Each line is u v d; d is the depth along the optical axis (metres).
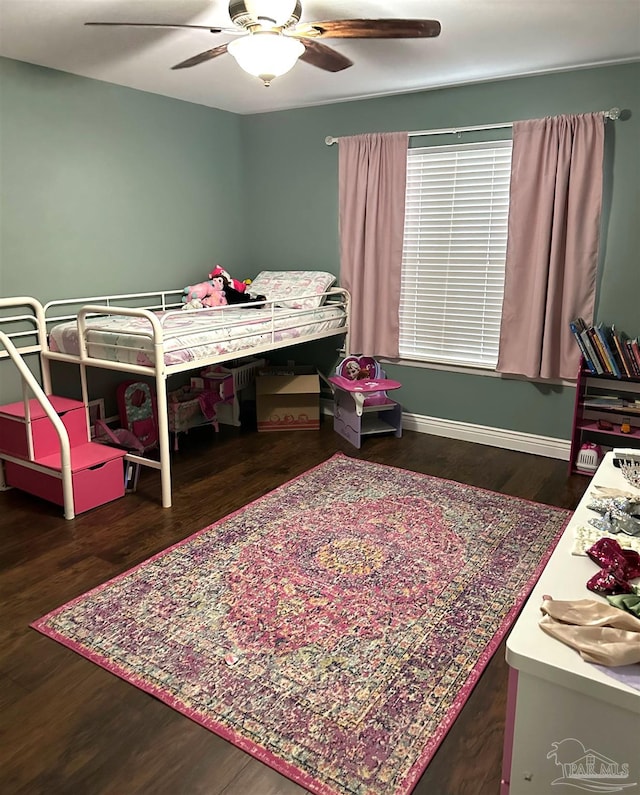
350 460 3.69
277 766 1.55
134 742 1.63
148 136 3.85
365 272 4.16
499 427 3.95
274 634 2.06
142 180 3.86
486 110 3.59
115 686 1.84
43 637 2.06
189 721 1.71
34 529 2.79
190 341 3.11
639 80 3.13
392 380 4.19
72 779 1.52
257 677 1.86
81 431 3.21
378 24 1.99
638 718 1.09
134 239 3.87
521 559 2.55
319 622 2.13
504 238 3.70
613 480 2.04
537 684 1.17
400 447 3.94
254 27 2.09
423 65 3.20
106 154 3.61
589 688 1.11
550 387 3.71
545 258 3.47
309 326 3.97
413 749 1.61
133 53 2.96
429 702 1.77
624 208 3.30
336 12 2.44
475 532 2.78
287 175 4.46
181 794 1.48
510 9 2.40
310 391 4.20
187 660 1.94
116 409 3.86
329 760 1.57
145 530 2.79
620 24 2.57
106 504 3.06
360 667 1.91
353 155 4.05
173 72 3.32
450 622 2.13
